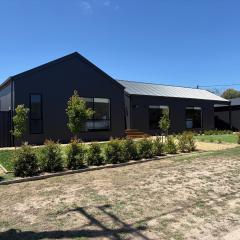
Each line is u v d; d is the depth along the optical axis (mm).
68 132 20797
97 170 11273
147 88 28938
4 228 5852
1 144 18484
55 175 10383
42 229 5773
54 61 20375
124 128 24125
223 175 9977
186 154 14609
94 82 22469
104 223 6047
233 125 36188
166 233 5637
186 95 30781
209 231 5777
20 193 8227
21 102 19016
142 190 8289
